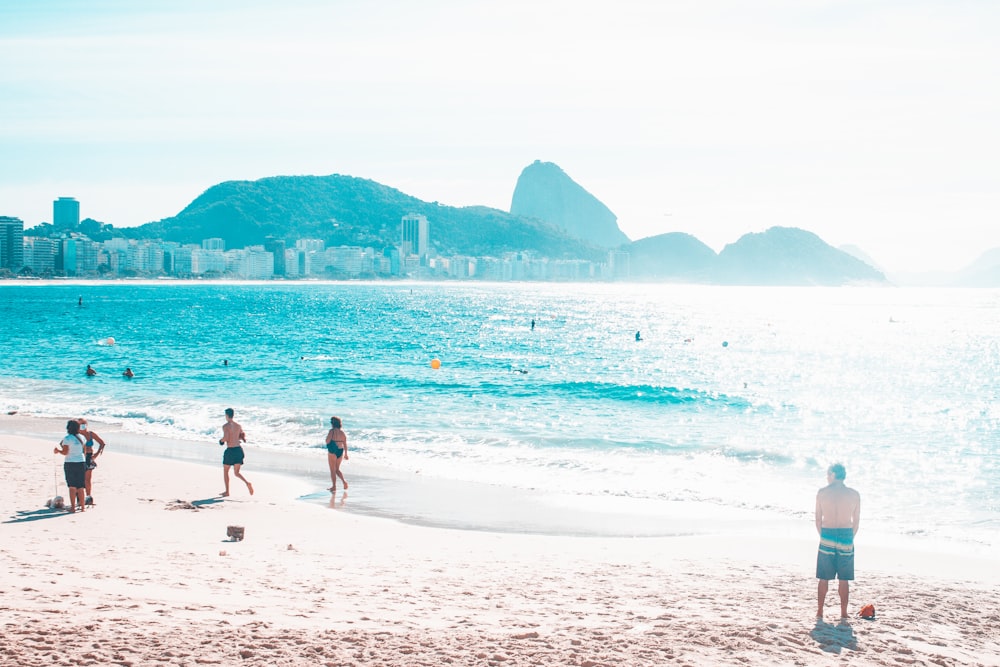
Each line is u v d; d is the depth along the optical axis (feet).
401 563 42.57
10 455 73.82
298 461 78.38
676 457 82.69
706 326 380.37
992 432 102.89
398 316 430.61
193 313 426.10
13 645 24.52
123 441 88.69
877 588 39.86
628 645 28.43
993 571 45.34
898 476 75.36
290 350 219.00
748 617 33.53
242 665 24.25
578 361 202.90
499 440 90.79
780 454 84.48
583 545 49.11
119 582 34.78
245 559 41.65
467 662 25.63
